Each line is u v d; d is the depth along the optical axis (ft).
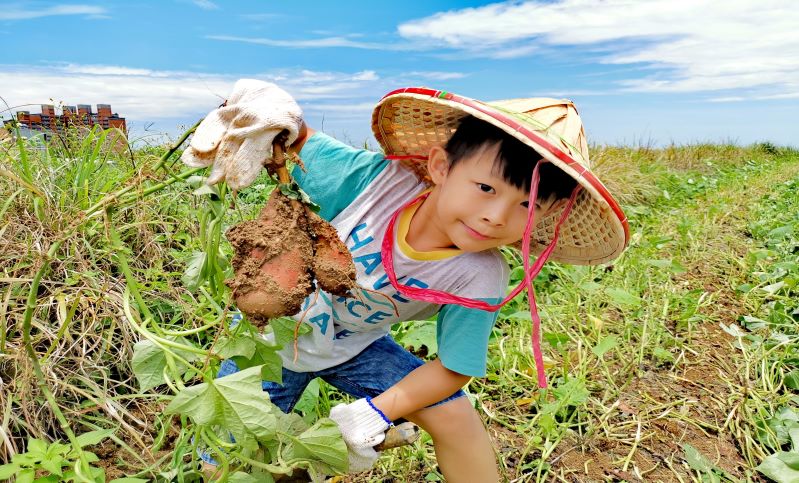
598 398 8.54
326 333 5.44
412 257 5.08
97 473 4.27
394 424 5.61
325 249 3.97
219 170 4.15
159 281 8.25
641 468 7.22
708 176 34.35
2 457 5.57
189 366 3.93
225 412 3.80
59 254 7.35
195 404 3.79
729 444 7.83
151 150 11.57
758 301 12.51
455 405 5.31
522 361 8.91
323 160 5.46
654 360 9.78
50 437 6.13
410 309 5.51
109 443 6.50
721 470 7.16
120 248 4.47
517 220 4.62
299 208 3.96
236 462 4.85
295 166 5.64
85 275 6.94
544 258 4.90
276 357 4.42
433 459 6.85
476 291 5.13
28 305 4.38
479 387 8.46
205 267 4.45
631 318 10.53
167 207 9.73
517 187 4.47
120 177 9.08
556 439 7.38
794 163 44.55
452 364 5.07
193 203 10.14
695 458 7.24
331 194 5.40
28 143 9.85
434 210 5.00
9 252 7.14
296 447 4.33
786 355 9.87
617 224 4.63
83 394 6.02
